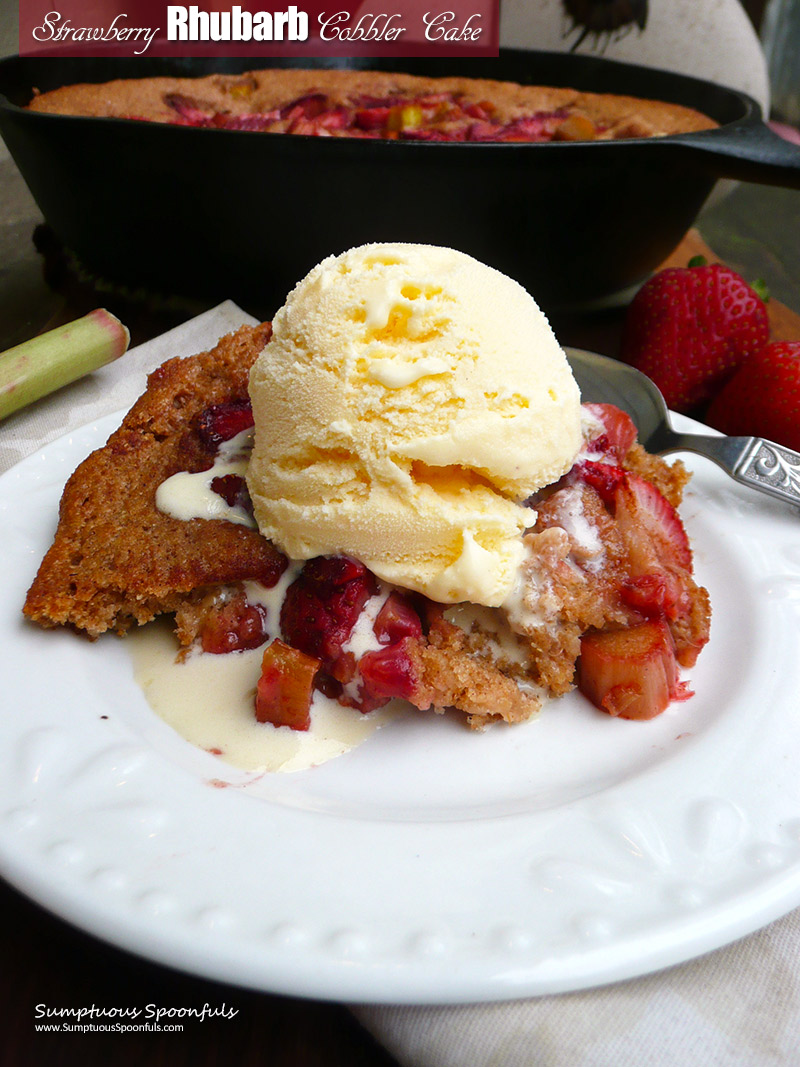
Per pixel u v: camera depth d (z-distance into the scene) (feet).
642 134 1.39
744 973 0.48
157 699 0.61
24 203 1.39
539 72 1.55
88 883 0.46
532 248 1.08
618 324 1.22
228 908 0.46
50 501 0.71
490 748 0.60
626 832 0.51
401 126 1.40
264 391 0.63
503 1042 0.45
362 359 0.60
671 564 0.66
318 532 0.62
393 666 0.60
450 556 0.61
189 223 1.06
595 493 0.67
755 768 0.55
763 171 0.97
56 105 1.35
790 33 1.98
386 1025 0.46
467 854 0.50
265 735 0.60
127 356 0.96
